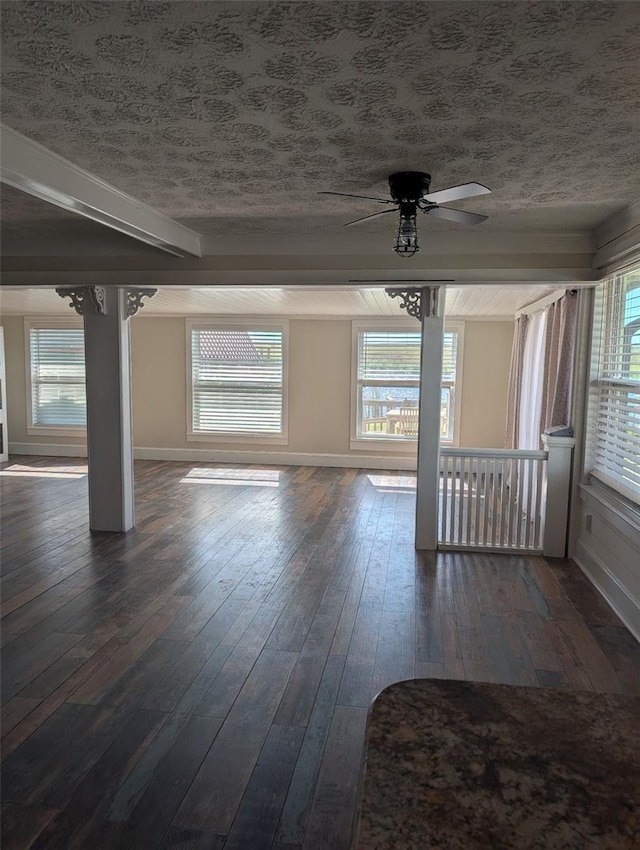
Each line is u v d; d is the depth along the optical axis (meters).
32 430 9.20
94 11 1.54
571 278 4.29
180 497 6.66
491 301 6.45
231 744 2.33
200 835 1.88
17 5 1.51
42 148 2.60
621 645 3.21
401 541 5.09
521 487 4.75
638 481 3.53
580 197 3.36
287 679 2.82
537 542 4.82
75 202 2.99
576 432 4.54
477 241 4.35
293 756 2.26
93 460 5.22
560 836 0.75
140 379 8.92
